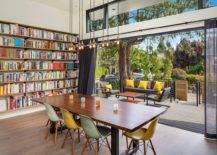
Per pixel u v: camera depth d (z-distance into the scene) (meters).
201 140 3.96
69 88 7.11
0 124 4.91
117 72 6.68
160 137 4.09
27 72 5.82
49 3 6.30
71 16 7.23
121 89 6.57
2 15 5.47
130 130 2.43
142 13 5.78
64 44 6.77
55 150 3.51
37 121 5.16
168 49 6.09
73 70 7.20
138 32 5.68
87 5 6.53
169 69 6.38
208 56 4.03
